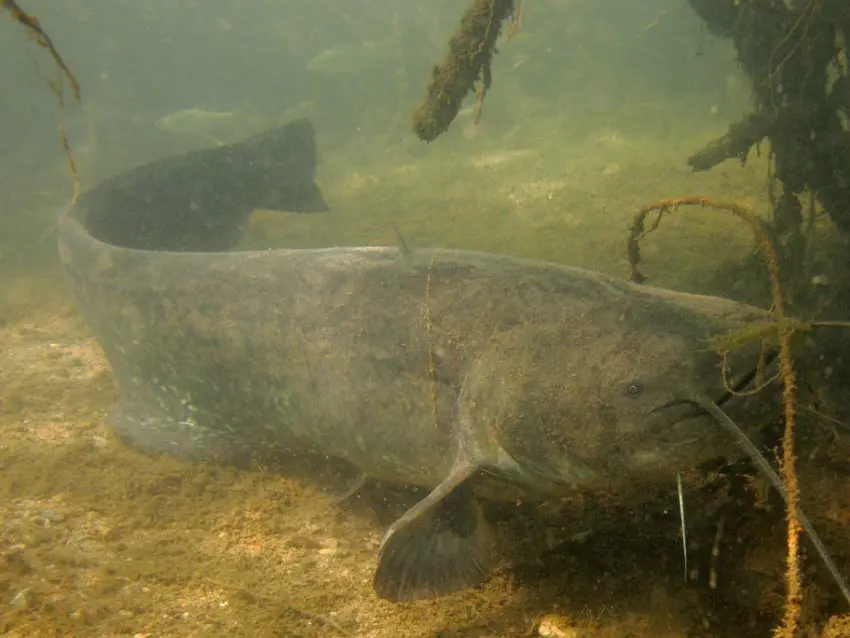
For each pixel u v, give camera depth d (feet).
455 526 3.91
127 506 4.91
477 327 4.21
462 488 4.00
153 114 24.17
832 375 5.22
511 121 20.62
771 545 3.96
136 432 5.80
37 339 8.09
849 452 4.53
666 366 3.58
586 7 24.88
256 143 9.42
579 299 4.01
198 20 27.09
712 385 3.46
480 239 10.10
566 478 3.88
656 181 12.17
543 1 23.44
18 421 6.14
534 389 3.86
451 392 4.23
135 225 8.24
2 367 7.29
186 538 4.61
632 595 3.89
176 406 5.83
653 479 3.78
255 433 5.46
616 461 3.70
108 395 6.59
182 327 5.56
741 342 3.32
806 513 4.12
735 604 3.73
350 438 4.78
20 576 4.23
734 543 4.01
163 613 3.98
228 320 5.31
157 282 5.74
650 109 20.86
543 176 13.96
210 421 5.66
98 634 3.82
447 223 11.21
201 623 3.91
